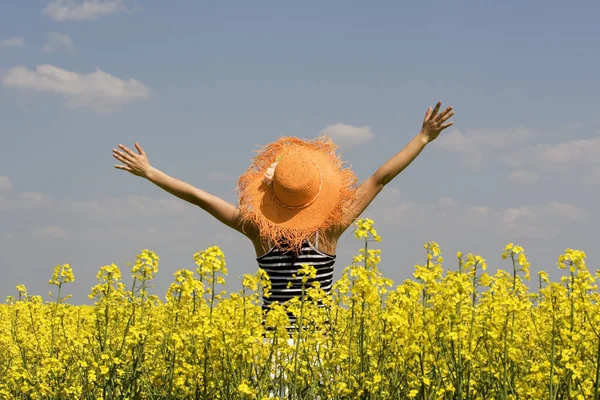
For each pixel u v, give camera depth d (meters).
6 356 8.16
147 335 6.23
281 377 5.64
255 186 7.00
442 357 5.53
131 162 6.89
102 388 6.21
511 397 5.37
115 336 6.43
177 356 5.86
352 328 5.58
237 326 5.65
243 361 5.55
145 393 6.07
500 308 5.38
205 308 5.93
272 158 7.28
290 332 6.45
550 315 5.92
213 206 6.94
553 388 5.12
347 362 5.68
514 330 5.82
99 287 6.23
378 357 5.75
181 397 5.73
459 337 5.15
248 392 4.93
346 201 6.79
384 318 5.33
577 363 5.22
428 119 6.74
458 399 5.11
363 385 5.23
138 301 6.46
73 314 7.83
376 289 5.38
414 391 5.08
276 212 6.79
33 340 7.57
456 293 5.27
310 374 5.69
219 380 5.59
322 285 6.74
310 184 6.68
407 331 5.26
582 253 5.49
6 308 9.23
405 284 5.53
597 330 5.66
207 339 5.38
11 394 7.09
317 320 5.95
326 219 6.73
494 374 5.53
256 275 5.71
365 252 5.46
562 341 5.41
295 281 6.66
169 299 6.12
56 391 6.60
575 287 5.48
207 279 5.54
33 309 8.03
